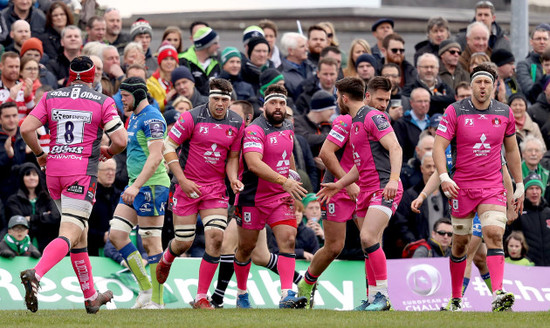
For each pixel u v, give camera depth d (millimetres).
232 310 28859
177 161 30094
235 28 66750
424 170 40719
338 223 30547
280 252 30484
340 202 30469
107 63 44750
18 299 33906
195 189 29750
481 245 34312
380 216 28344
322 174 41656
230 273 32375
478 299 37875
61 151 26047
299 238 37906
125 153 39188
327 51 48156
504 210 29016
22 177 37375
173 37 48219
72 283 34875
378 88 30281
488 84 28953
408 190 40625
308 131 42062
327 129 42344
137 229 37125
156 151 30859
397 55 48281
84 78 26641
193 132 30078
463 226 29719
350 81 29281
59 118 26125
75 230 25719
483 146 29078
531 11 76062
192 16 68562
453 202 29703
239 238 31172
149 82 43125
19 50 45812
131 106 31625
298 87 47375
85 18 52969
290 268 30422
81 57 26766
